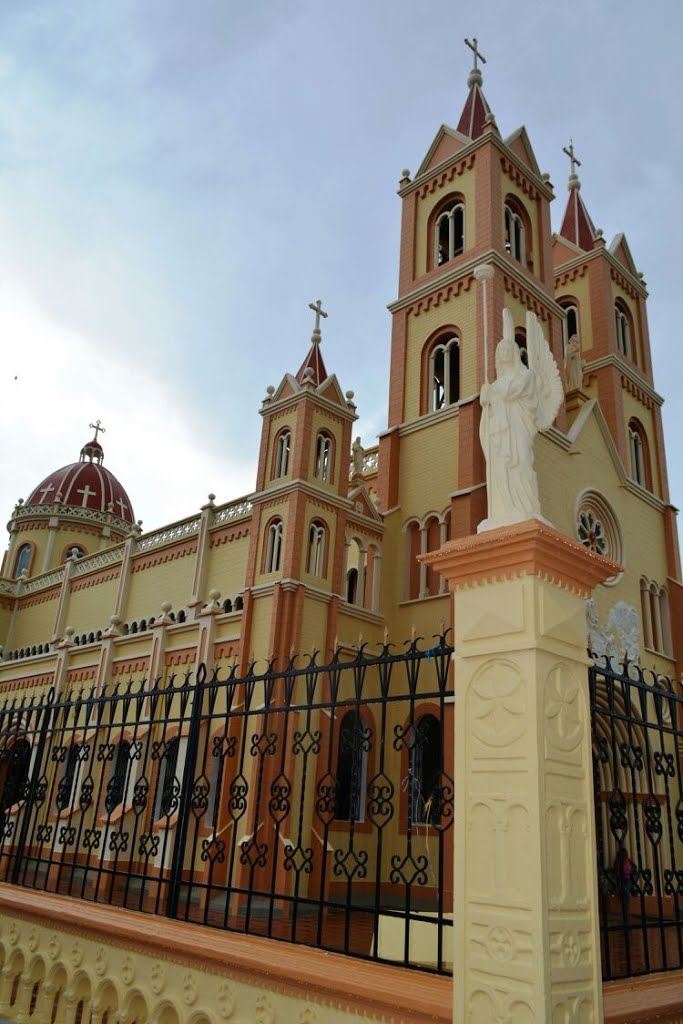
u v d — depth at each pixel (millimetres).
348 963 7098
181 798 9727
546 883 5477
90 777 11039
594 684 7367
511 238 32250
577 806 5973
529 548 6184
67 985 9539
